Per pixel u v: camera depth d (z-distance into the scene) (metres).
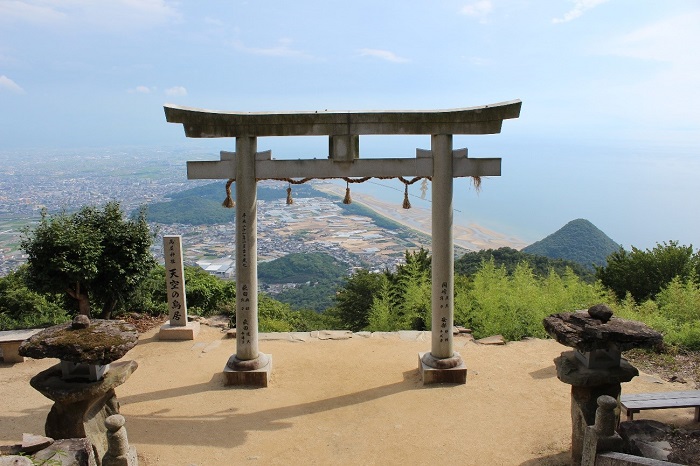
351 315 17.55
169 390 7.97
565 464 5.80
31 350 5.09
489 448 6.25
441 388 7.88
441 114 7.55
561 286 12.23
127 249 10.48
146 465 5.98
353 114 7.60
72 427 5.32
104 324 5.61
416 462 6.02
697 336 9.19
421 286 13.34
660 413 6.77
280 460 6.11
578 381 5.19
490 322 10.68
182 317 10.30
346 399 7.62
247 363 8.11
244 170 7.75
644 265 14.84
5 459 4.13
